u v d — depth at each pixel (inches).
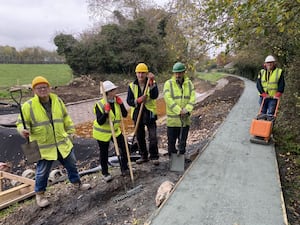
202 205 130.8
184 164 203.0
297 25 169.8
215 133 263.1
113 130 179.0
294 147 228.4
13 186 233.6
